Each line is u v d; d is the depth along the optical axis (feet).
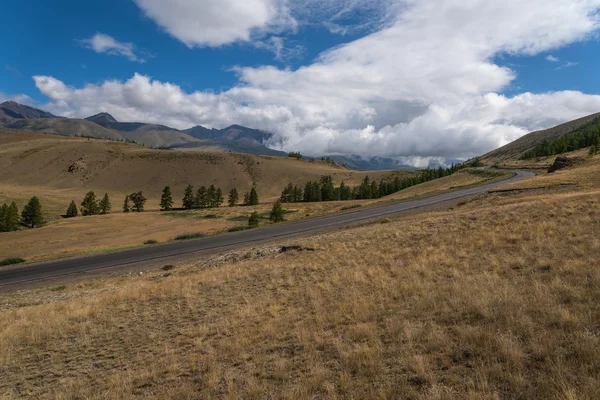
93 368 29.09
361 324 27.27
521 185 127.54
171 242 143.95
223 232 170.71
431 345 21.21
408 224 79.56
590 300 22.99
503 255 40.68
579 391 14.23
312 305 36.52
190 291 52.75
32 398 24.72
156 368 26.45
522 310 23.48
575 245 38.19
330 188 486.38
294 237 115.55
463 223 66.18
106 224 288.92
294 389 19.21
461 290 30.09
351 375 19.94
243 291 49.01
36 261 119.24
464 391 16.15
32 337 38.68
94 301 53.42
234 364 24.99
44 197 507.71
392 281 39.09
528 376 16.34
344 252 63.36
